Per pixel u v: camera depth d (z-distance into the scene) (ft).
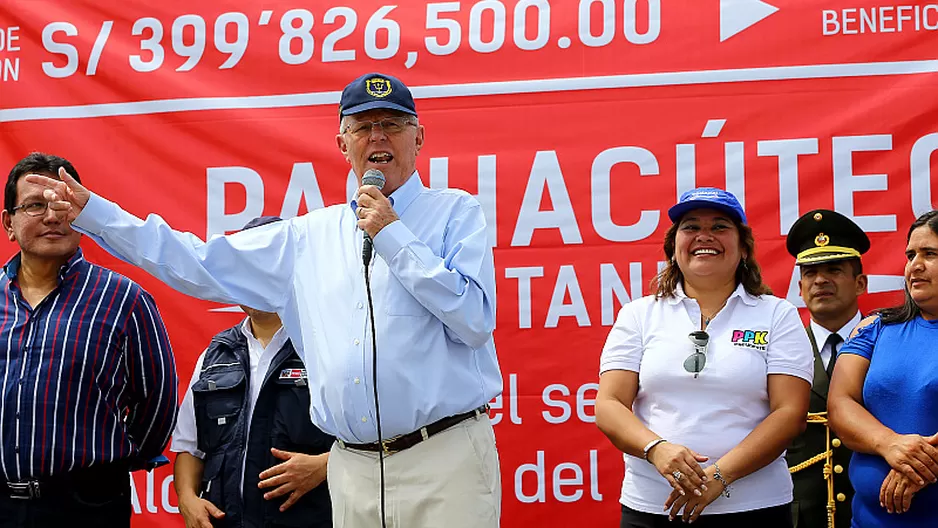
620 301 12.16
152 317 10.44
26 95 13.24
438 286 7.64
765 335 9.53
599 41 12.42
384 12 12.84
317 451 10.34
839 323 11.04
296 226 8.83
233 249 8.47
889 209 11.80
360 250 8.39
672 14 12.32
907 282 9.30
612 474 12.03
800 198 11.96
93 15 13.30
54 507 9.64
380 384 7.97
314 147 12.80
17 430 9.61
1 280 10.19
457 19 12.71
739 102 12.12
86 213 7.82
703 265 9.71
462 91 12.59
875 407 9.15
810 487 10.58
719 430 9.31
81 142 13.12
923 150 11.79
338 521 8.48
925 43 11.88
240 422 10.54
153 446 10.56
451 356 8.18
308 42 12.93
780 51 12.09
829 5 12.05
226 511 10.39
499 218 12.41
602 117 12.35
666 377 9.52
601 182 12.29
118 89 13.15
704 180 12.12
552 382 12.19
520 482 12.15
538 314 12.27
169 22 13.16
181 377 12.73
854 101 11.94
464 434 8.22
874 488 8.99
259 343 10.94
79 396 9.77
